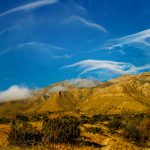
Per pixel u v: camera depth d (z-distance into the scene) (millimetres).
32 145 28078
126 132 39375
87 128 42281
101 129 44781
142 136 39656
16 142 28500
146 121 43125
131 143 36031
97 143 32344
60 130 30188
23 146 28062
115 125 49344
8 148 26859
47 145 28125
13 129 29641
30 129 30656
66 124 31469
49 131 29969
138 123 46156
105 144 32656
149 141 39438
